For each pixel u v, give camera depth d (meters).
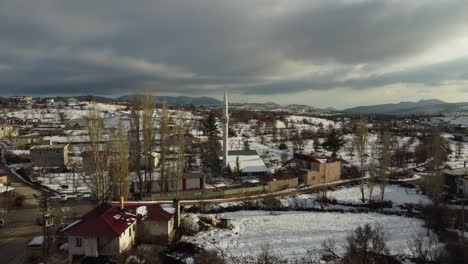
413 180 85.06
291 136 138.00
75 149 96.94
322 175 80.88
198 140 108.44
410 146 118.56
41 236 41.78
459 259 38.19
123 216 40.97
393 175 88.50
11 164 88.62
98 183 55.31
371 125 193.75
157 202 50.84
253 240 46.72
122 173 56.72
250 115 199.25
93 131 57.28
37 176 76.25
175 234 45.91
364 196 71.06
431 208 57.56
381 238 40.84
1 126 122.00
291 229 51.56
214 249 42.59
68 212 53.94
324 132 148.25
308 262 39.56
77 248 37.38
